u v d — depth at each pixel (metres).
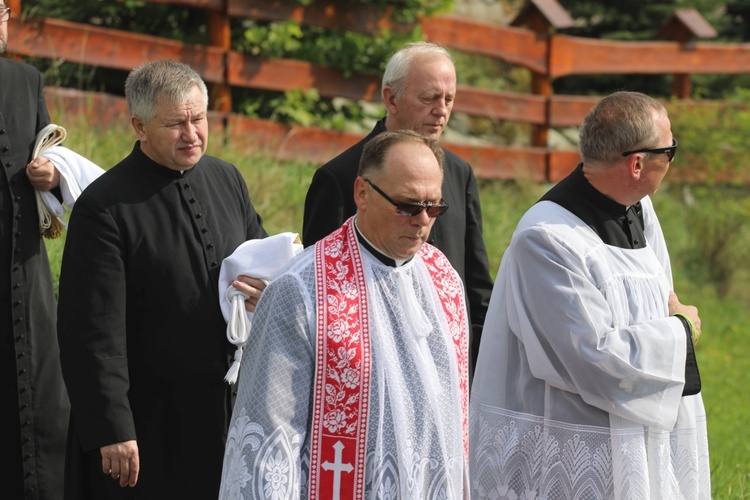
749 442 18.03
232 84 23.73
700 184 33.56
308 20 24.67
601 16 39.09
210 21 23.62
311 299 7.51
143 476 9.17
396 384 7.46
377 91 26.14
